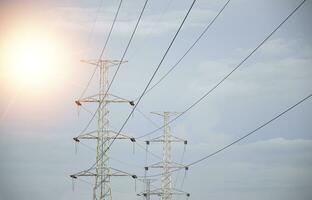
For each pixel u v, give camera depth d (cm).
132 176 10250
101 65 10356
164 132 11675
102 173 10250
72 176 10219
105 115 10312
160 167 11731
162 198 11719
